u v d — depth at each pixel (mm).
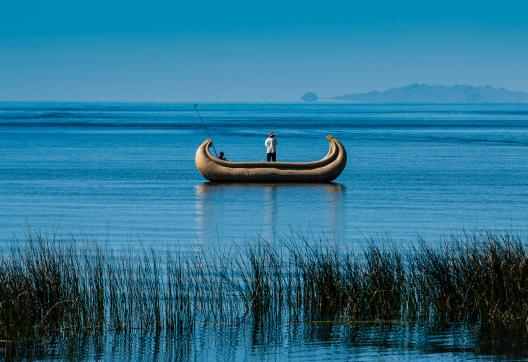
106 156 143500
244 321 37156
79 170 115000
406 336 35125
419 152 160375
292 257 49781
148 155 147000
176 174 109625
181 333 35594
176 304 37031
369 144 190750
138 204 78062
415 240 57875
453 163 131375
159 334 35500
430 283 38500
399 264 39562
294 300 39562
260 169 98375
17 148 164875
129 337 35094
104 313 37375
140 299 37312
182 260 50000
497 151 163000
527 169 119562
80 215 70438
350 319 37688
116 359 32531
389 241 57344
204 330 35938
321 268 40469
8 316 34906
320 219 68250
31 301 35594
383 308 38156
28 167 119500
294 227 64062
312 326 36625
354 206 76812
